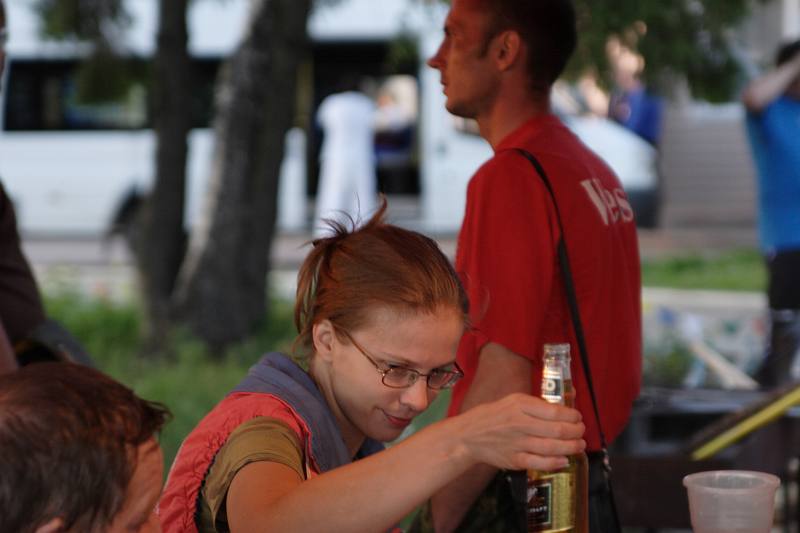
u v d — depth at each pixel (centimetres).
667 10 1352
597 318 499
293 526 333
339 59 2933
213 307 1716
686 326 1273
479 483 484
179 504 375
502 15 514
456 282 385
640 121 2966
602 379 502
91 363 567
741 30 1471
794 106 1179
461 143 2933
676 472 591
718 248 3059
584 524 410
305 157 2983
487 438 329
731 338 1227
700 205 3266
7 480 249
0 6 533
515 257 486
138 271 1762
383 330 373
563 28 522
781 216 1175
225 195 1731
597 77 1386
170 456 1109
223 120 1742
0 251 547
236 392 392
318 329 388
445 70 536
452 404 508
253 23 1722
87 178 2956
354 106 2877
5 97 2942
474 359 493
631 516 595
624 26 1323
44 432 253
